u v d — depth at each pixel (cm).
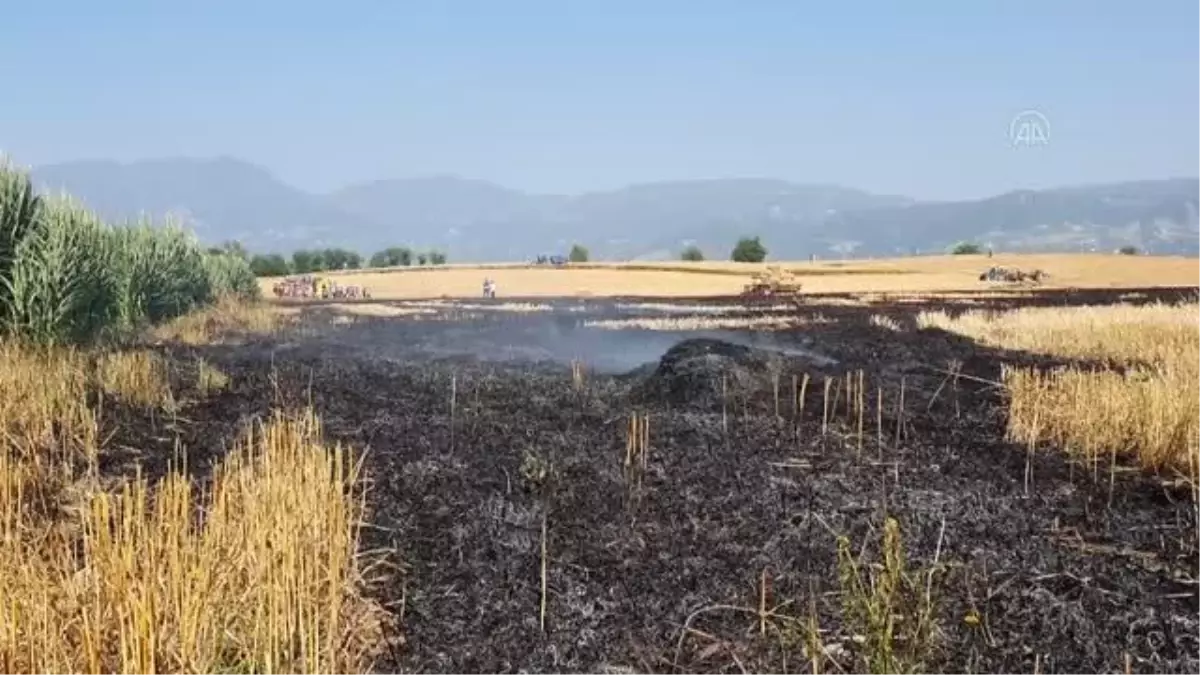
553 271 6431
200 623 400
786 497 730
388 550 573
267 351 1716
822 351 1814
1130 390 918
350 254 8469
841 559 493
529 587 546
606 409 1090
